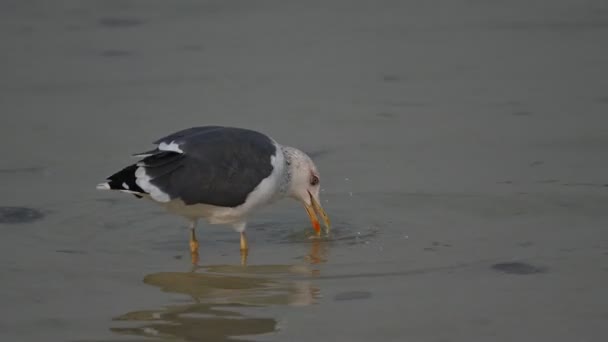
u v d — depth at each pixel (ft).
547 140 52.75
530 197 44.39
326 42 74.13
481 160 50.06
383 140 53.62
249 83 64.69
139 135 54.80
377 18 81.10
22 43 74.84
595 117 56.18
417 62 68.69
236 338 30.30
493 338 29.78
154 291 34.58
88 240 40.34
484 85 63.10
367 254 38.47
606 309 31.73
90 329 31.01
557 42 72.28
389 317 31.63
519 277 34.94
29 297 33.76
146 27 79.25
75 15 82.64
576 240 38.78
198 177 37.60
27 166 50.06
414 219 42.55
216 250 39.88
